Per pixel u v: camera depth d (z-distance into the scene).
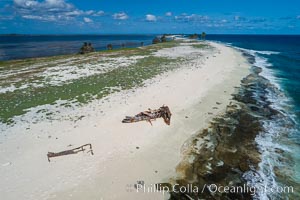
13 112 20.38
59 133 16.78
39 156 14.19
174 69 36.06
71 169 13.12
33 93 25.33
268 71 38.09
